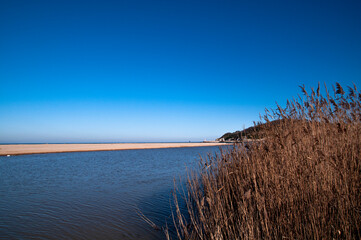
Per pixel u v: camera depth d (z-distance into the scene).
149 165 22.94
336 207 3.60
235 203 5.78
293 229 3.80
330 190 3.68
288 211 3.89
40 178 15.36
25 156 33.62
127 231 6.44
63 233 6.37
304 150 4.28
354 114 4.58
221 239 4.11
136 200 9.67
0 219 7.48
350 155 4.20
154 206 8.72
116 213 8.02
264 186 4.79
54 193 11.07
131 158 32.22
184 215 7.39
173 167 20.91
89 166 22.20
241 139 6.98
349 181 3.81
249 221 3.95
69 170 19.27
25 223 7.13
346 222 3.31
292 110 5.08
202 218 4.72
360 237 3.21
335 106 4.53
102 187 12.40
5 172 18.05
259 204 4.01
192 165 21.53
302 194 3.86
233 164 6.63
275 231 3.79
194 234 5.28
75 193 11.06
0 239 5.97
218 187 6.54
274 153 4.91
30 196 10.53
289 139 4.68
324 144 4.17
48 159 29.47
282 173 4.41
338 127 4.11
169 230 6.35
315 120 4.59
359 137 4.45
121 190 11.61
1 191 11.56
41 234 6.30
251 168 5.68
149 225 6.84
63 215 7.87
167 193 10.68
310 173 3.89
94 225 6.93
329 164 3.67
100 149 55.25
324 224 3.53
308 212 3.69
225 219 4.38
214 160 7.12
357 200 3.68
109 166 22.17
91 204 9.19
